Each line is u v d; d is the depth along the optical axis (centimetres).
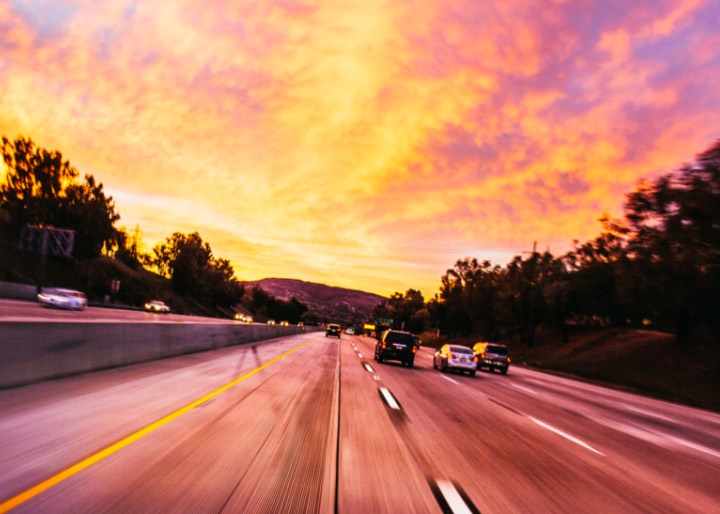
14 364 862
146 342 1433
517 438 865
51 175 6394
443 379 1972
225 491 461
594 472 669
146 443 590
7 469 466
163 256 10606
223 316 12281
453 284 9675
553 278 5900
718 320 3466
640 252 3553
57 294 4203
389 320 16162
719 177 3016
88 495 421
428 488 530
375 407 1048
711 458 873
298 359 2098
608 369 4212
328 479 526
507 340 7788
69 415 691
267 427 739
